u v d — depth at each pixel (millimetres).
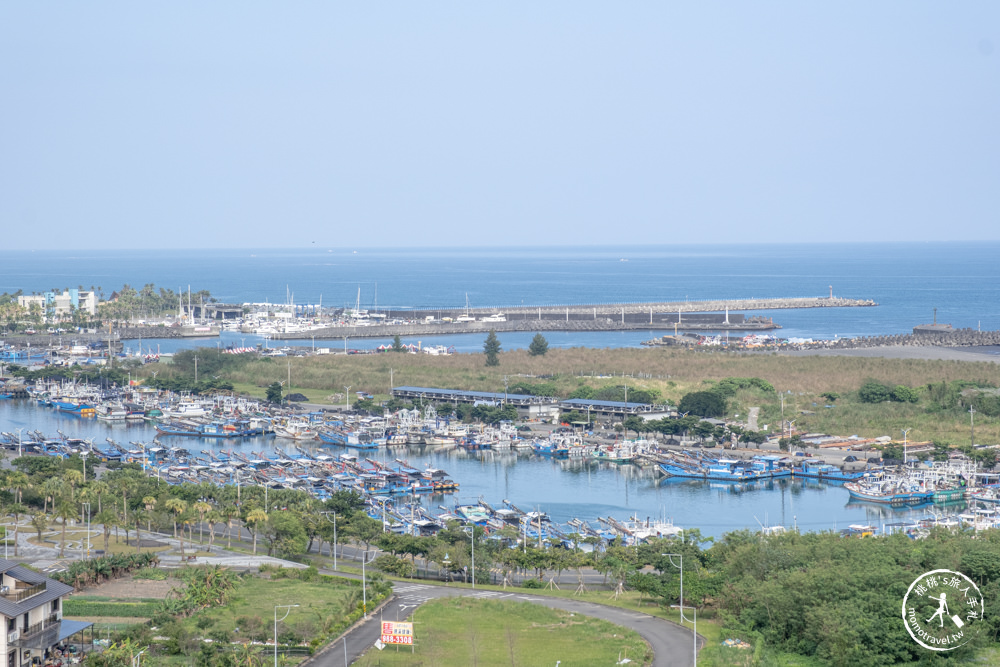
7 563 197750
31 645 191500
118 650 197625
